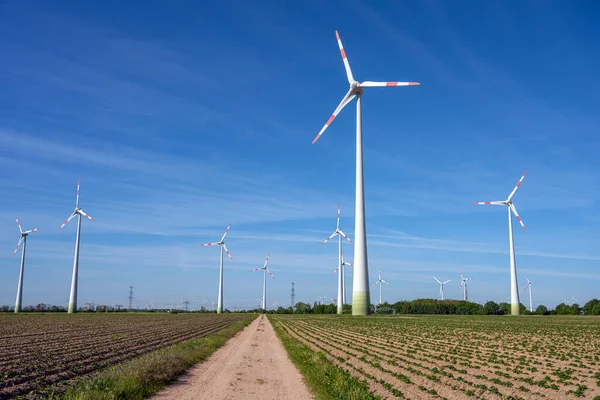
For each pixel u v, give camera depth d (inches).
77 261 5147.6
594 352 1507.1
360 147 3289.9
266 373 1005.8
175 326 2883.9
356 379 905.5
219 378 922.7
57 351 1352.1
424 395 815.1
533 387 899.4
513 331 2518.5
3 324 3006.9
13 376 910.4
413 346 1679.4
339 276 5418.3
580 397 820.6
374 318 4382.4
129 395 693.9
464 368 1147.3
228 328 2664.9
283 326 3031.5
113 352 1331.2
